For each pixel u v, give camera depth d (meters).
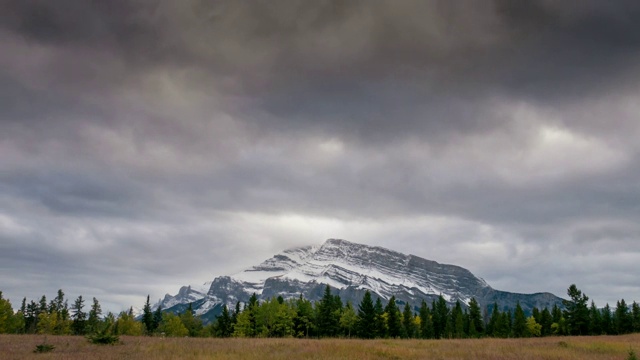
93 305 94.00
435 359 25.17
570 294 96.19
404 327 89.19
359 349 28.41
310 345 31.61
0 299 75.88
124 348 28.88
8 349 27.64
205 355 24.50
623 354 29.02
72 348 28.83
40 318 90.56
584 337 55.16
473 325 97.00
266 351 27.28
